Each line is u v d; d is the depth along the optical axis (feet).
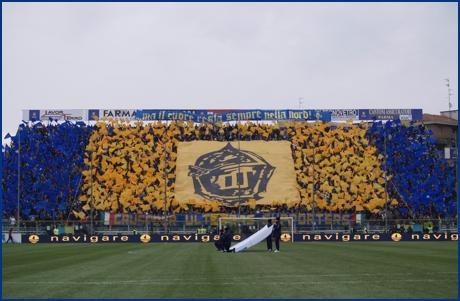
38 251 144.87
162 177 285.64
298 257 112.88
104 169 284.20
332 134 297.74
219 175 288.30
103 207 272.72
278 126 303.48
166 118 303.27
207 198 279.69
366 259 106.42
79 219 270.87
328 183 285.02
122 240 214.90
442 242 200.54
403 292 61.41
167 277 75.66
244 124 305.32
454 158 296.10
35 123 293.02
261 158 293.84
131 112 301.02
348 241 212.43
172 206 278.05
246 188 284.20
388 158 290.97
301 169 290.35
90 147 286.46
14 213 269.03
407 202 279.90
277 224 135.64
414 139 296.92
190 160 293.23
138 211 276.00
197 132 303.27
